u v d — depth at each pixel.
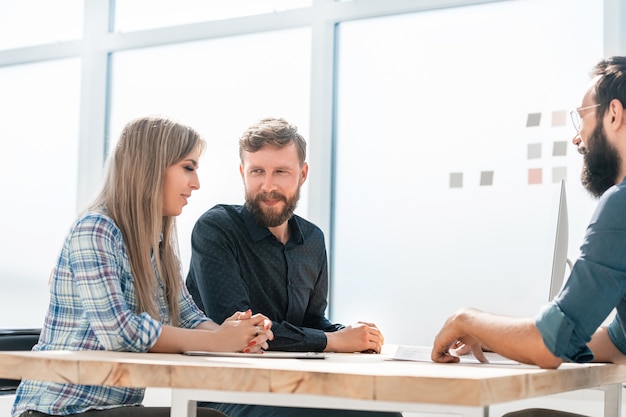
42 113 4.30
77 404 1.67
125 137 1.89
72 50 4.22
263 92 3.78
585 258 1.37
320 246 2.61
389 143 3.52
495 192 3.31
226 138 3.83
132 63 4.10
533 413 1.87
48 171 4.26
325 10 3.61
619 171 1.65
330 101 3.59
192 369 1.17
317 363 1.38
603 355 1.74
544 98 3.25
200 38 3.90
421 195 3.45
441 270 3.39
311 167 3.61
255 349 1.76
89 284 1.67
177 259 2.04
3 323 4.30
